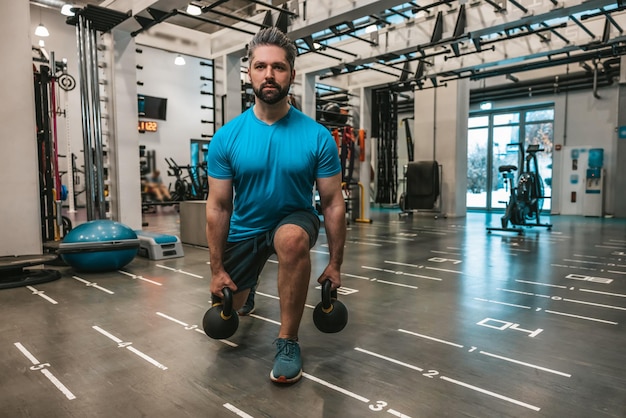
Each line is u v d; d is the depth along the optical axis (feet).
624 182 28.25
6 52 10.95
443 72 20.95
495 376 5.29
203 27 22.35
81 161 33.42
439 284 10.18
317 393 4.83
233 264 5.54
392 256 13.97
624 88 27.76
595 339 6.58
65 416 4.36
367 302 8.63
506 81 33.27
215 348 6.15
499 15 14.44
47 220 14.51
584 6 13.01
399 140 41.47
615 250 15.08
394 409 4.50
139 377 5.24
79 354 5.94
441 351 6.08
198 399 4.70
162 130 36.24
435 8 16.34
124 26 15.03
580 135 30.91
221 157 5.31
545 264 12.59
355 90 25.54
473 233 20.02
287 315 5.08
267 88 4.96
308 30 15.20
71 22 13.61
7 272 10.29
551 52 18.25
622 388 4.98
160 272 11.34
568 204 31.01
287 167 5.19
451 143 29.09
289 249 4.88
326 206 5.33
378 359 5.79
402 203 28.96
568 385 5.06
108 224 11.50
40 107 13.92
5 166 11.08
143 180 35.24
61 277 10.73
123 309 8.05
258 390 4.90
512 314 7.84
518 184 20.74
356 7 13.38
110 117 15.74
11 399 4.71
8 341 6.42
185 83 37.55
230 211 5.48
